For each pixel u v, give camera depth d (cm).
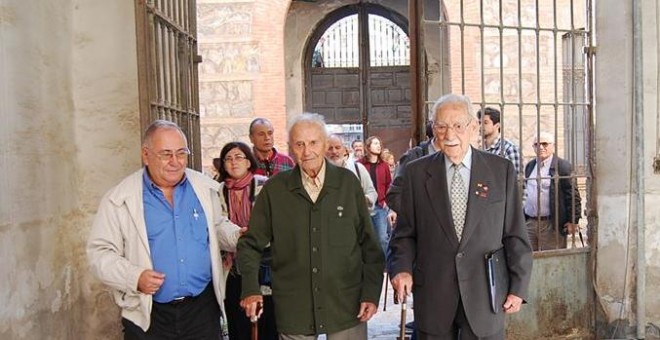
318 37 1603
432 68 1249
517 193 346
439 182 340
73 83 443
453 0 1294
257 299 343
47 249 392
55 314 402
